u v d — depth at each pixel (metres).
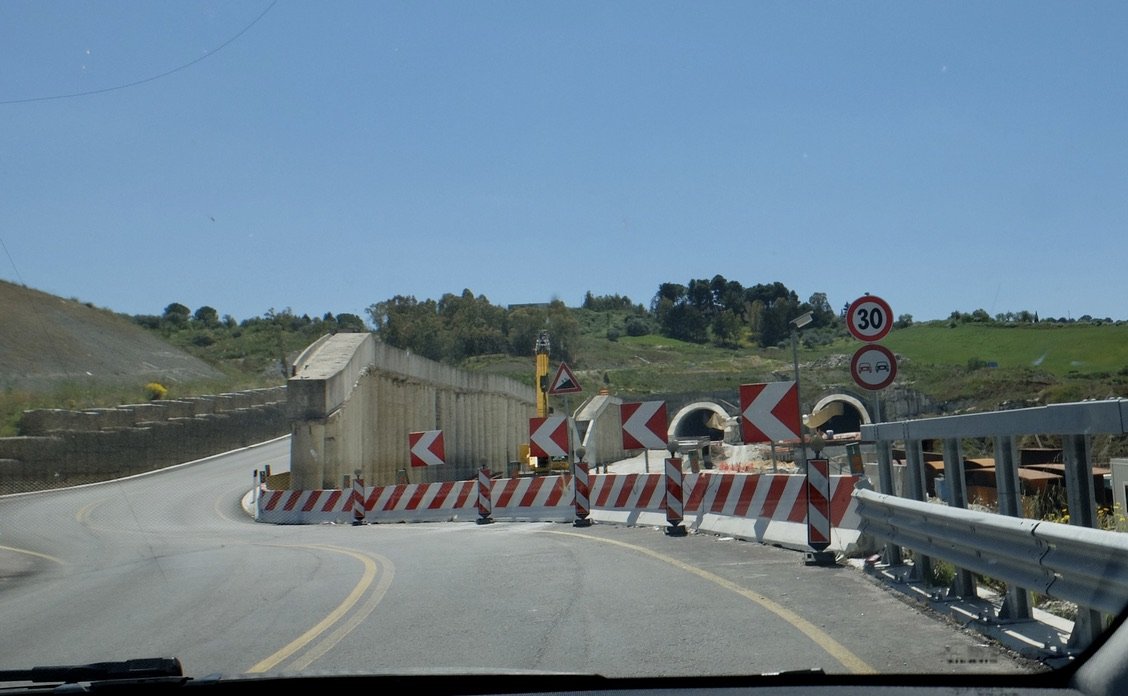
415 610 10.02
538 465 40.94
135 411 49.50
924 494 10.42
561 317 80.94
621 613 9.30
